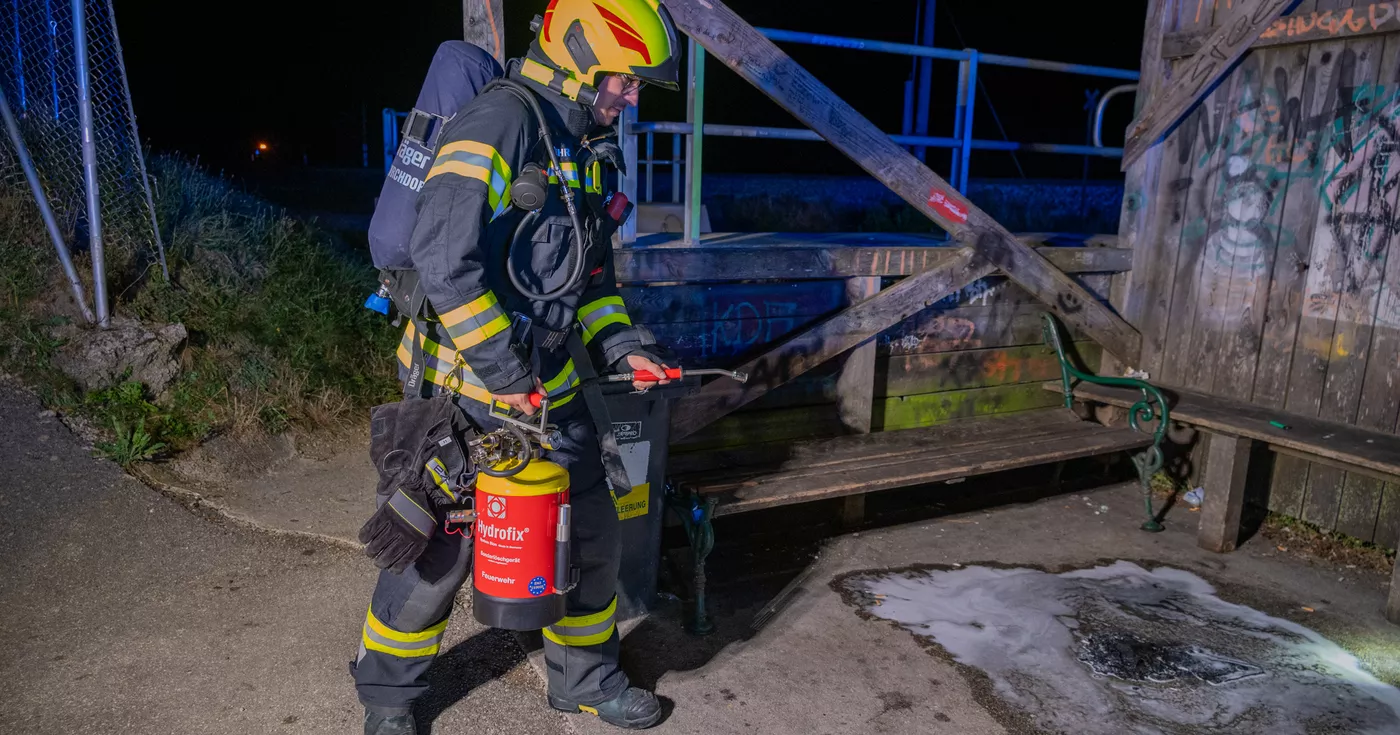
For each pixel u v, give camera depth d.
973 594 3.53
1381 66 3.83
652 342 2.43
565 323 2.15
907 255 4.02
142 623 2.88
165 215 5.14
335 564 3.35
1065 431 4.39
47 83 5.38
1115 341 4.81
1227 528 3.99
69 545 3.26
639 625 3.18
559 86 2.08
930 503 4.51
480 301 1.90
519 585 2.05
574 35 2.04
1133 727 2.71
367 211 9.33
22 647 2.70
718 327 3.71
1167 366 4.80
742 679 2.87
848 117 3.70
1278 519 4.37
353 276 5.82
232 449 4.14
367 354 5.25
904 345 4.35
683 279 3.50
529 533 2.03
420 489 2.09
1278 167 4.24
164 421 4.14
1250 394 4.43
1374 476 3.62
